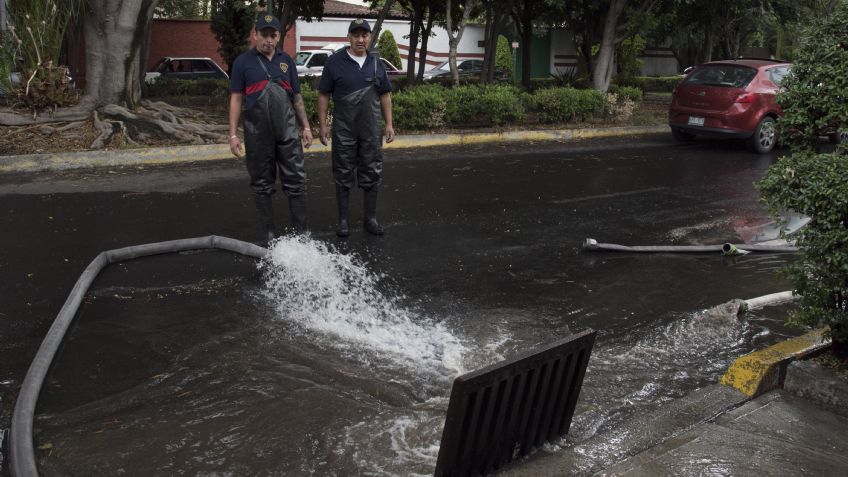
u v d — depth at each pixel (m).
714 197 9.84
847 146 4.34
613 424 3.87
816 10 21.89
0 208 7.96
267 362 4.44
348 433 3.64
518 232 7.76
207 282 5.85
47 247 6.60
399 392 4.12
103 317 5.06
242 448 3.49
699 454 3.41
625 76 27.92
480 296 5.80
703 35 29.25
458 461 3.09
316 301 5.53
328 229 7.61
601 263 6.80
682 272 6.61
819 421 3.82
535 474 3.25
